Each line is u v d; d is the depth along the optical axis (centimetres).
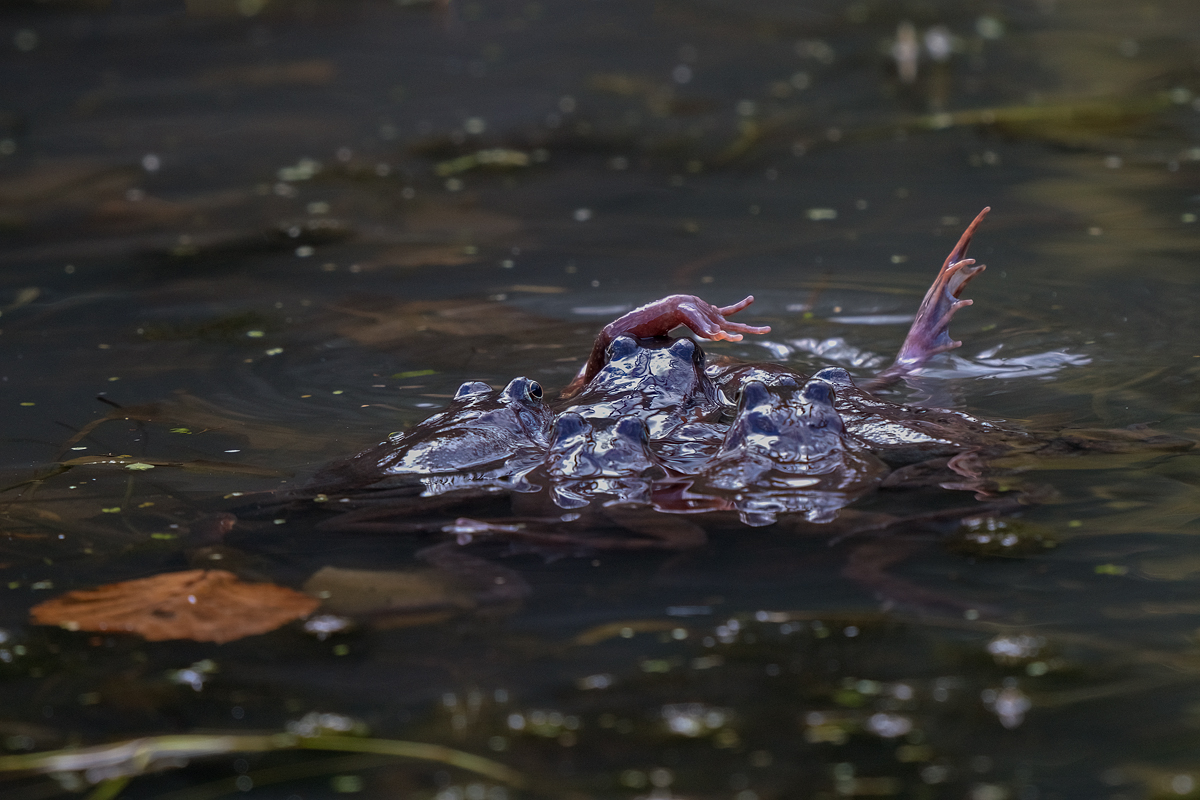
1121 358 1030
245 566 698
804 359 1066
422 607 645
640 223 1541
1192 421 875
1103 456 812
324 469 827
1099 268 1277
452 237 1506
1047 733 518
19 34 2970
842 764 502
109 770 517
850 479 755
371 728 540
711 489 749
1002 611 624
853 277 1294
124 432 922
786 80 2362
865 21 2891
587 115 2155
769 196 1638
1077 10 2870
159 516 772
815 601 638
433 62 2652
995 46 2534
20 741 540
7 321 1216
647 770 503
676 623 621
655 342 969
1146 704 536
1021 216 1480
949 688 556
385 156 1916
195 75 2558
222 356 1106
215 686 579
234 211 1642
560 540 704
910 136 1909
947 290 1022
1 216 1627
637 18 3080
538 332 1158
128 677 588
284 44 2858
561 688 566
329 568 688
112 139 2059
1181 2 2872
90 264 1418
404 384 1026
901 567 670
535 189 1723
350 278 1352
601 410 854
